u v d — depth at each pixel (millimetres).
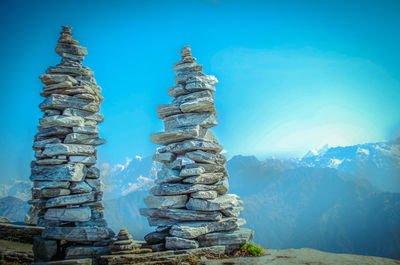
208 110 19406
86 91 19516
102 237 17094
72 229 16844
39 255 16297
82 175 18406
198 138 18891
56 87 19219
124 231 16844
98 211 18984
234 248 17500
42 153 18359
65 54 20234
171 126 19703
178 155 19859
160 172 18703
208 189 18219
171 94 20391
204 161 18562
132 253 16094
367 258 15820
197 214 17562
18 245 18141
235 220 18312
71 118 18734
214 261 15438
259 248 17328
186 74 20031
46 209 18516
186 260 15828
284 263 14906
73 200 17797
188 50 20453
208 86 19578
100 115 20266
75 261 14656
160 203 17828
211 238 17312
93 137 19469
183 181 18031
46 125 18875
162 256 15680
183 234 16641
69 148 18250
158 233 17719
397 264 14711
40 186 17641
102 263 15242
